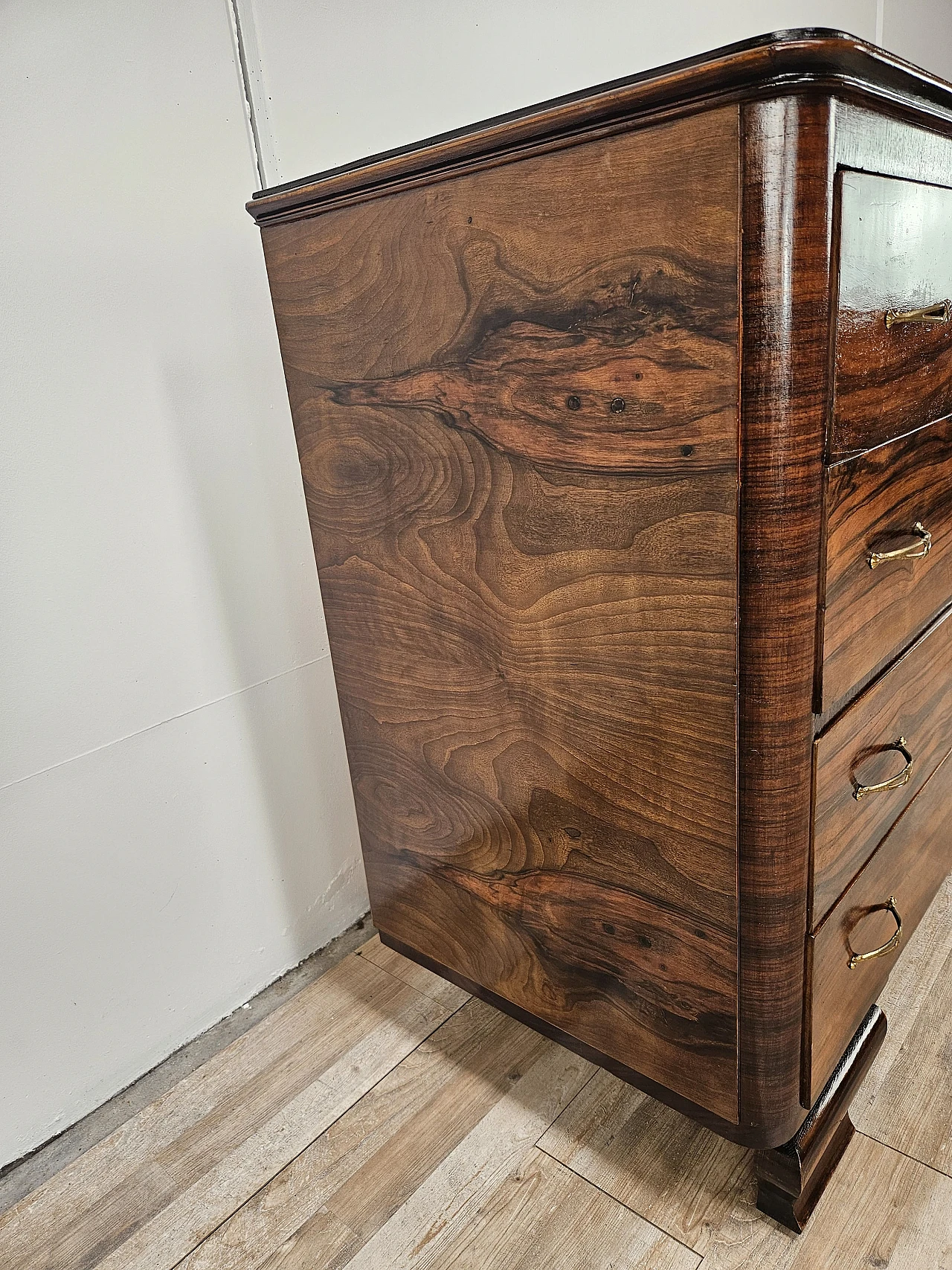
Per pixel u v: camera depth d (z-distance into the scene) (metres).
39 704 0.87
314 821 1.18
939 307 0.62
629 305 0.56
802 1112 0.75
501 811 0.83
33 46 0.76
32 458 0.82
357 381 0.77
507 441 0.67
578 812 0.76
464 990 1.01
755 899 0.65
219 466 0.98
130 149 0.84
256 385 0.99
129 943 0.99
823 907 0.70
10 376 0.80
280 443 1.03
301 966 1.19
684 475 0.57
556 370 0.62
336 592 0.90
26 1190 0.90
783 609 0.57
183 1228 0.85
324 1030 1.07
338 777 1.20
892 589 0.71
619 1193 0.83
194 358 0.93
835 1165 0.83
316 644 1.12
